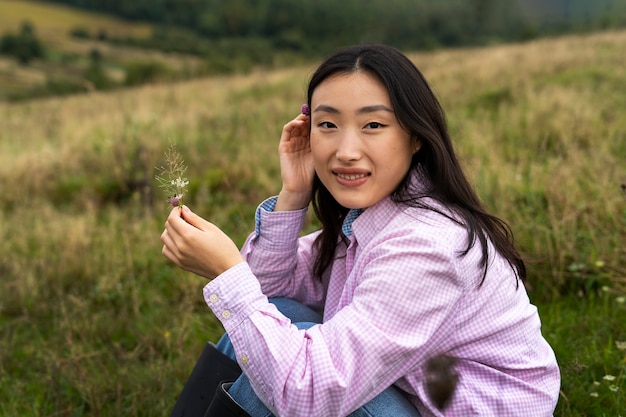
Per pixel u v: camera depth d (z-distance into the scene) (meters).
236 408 1.70
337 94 1.71
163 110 11.12
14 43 69.38
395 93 1.70
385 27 69.75
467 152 5.34
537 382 1.77
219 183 5.72
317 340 1.58
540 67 10.27
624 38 13.41
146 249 4.38
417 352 1.62
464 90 9.20
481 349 1.71
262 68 19.66
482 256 1.69
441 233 1.64
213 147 7.05
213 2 100.81
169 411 2.68
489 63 11.47
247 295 1.65
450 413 1.68
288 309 2.11
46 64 68.69
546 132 5.46
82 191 6.16
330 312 1.97
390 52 1.75
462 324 1.69
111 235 4.66
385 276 1.59
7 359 3.27
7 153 8.73
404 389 1.74
